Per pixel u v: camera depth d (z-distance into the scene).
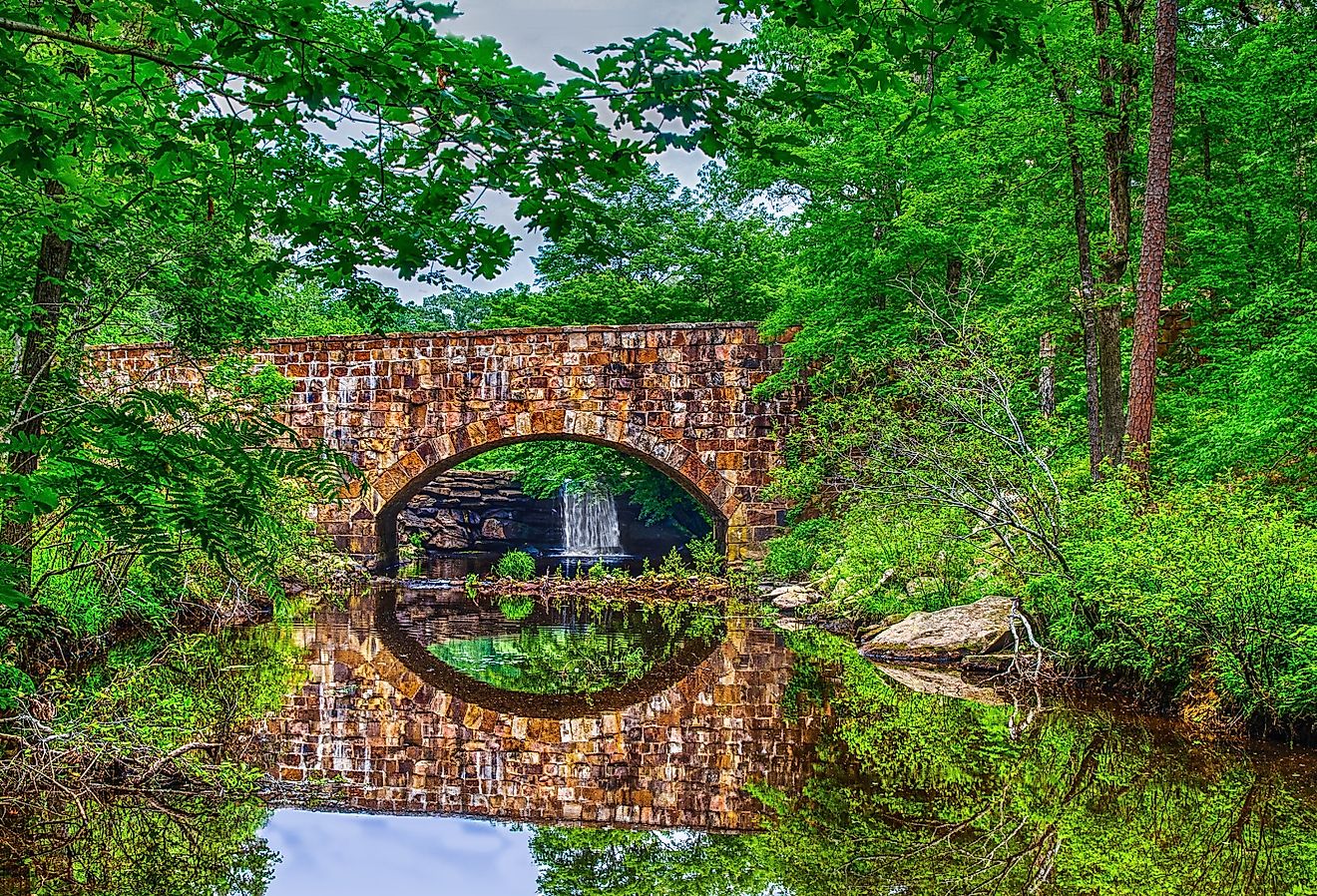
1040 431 13.38
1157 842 6.16
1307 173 15.06
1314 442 11.53
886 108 17.59
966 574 14.34
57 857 5.86
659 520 34.59
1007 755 8.20
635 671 12.93
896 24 3.93
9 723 6.94
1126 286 12.84
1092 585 9.73
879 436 17.17
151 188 6.62
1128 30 12.95
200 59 4.09
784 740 9.13
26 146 4.23
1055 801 7.00
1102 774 7.56
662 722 10.03
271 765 8.30
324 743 9.12
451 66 3.83
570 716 10.40
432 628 16.64
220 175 4.94
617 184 4.37
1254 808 6.72
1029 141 13.30
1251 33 16.16
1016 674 11.30
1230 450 11.93
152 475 4.50
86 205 6.43
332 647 14.29
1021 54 4.03
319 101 3.86
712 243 31.48
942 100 4.21
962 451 12.20
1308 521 10.66
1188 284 14.92
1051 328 14.70
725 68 3.82
